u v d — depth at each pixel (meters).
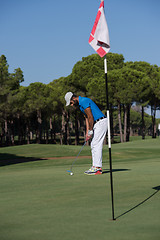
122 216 3.07
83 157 18.06
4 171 9.84
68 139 52.53
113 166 8.88
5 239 2.43
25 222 2.94
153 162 10.41
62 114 53.72
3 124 56.59
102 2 3.77
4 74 36.06
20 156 21.08
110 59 40.75
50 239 2.40
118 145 31.14
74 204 3.70
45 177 6.47
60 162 15.46
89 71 39.94
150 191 4.42
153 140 34.12
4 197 4.31
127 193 4.32
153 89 41.00
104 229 2.63
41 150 23.55
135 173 6.68
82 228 2.69
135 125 85.88
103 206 3.55
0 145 55.81
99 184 5.21
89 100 6.61
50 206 3.63
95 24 3.76
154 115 46.09
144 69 41.22
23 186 5.30
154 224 2.74
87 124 6.89
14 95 37.84
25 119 54.00
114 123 80.31
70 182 5.56
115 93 37.66
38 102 46.12
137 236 2.41
